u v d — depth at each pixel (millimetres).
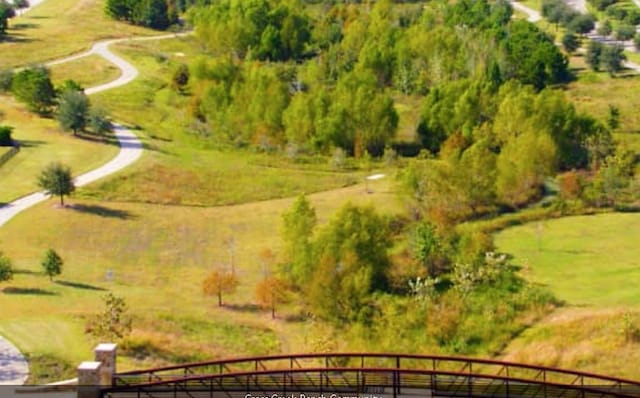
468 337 78375
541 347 76375
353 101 131000
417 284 84438
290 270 88500
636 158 122750
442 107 133750
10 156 117500
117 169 115438
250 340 77500
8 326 74000
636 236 100625
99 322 73625
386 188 114125
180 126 139500
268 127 134125
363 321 81875
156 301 83500
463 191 105438
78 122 128625
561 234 101500
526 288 85062
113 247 96375
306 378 59594
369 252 87125
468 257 90375
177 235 100625
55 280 86500
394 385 54719
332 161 125562
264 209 108688
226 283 85125
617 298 84750
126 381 58625
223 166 121812
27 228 98562
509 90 134875
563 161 121125
